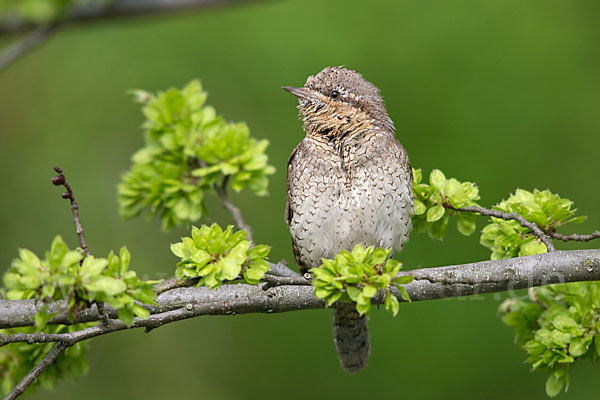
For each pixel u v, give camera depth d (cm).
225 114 1255
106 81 1318
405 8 1256
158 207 812
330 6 1267
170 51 1294
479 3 1253
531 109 1210
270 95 1255
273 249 1223
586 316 645
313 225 726
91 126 1314
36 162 1305
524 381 1140
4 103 1334
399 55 1238
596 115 1204
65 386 1210
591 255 615
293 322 1238
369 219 713
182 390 1223
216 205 1246
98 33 1334
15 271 572
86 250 553
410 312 1173
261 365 1228
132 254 1246
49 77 1341
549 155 1199
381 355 1173
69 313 530
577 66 1223
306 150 739
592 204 1174
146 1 1023
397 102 1227
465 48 1234
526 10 1245
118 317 582
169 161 800
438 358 1156
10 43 1344
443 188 713
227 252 574
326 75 752
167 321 595
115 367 1232
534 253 641
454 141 1209
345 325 808
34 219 1278
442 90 1225
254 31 1273
